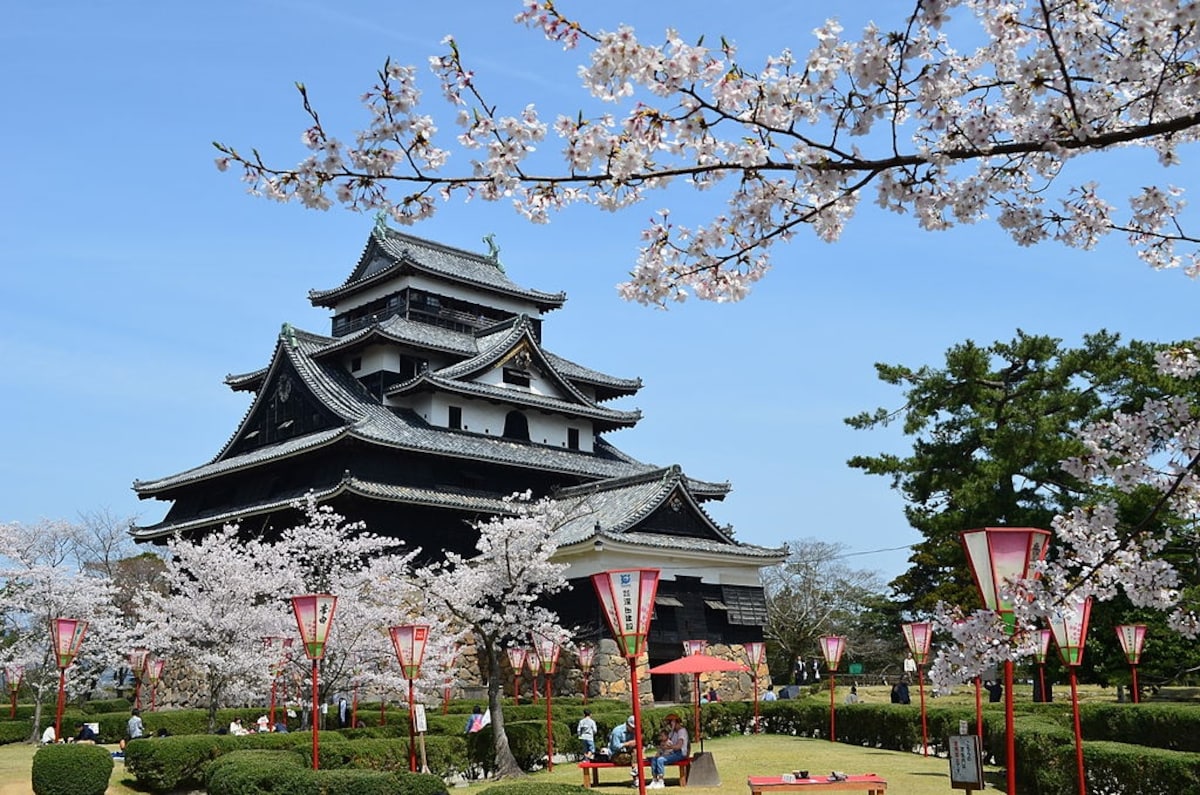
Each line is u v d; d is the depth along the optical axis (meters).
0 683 54.84
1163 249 8.99
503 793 13.38
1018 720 22.95
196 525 49.47
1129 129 7.11
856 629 71.38
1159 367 8.55
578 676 39.44
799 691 56.56
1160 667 34.75
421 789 15.53
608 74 7.00
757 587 44.84
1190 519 8.65
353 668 29.39
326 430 48.16
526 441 53.12
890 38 6.82
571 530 42.91
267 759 18.55
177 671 45.44
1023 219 8.78
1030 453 36.12
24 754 31.00
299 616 19.22
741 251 8.42
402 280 57.34
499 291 60.38
